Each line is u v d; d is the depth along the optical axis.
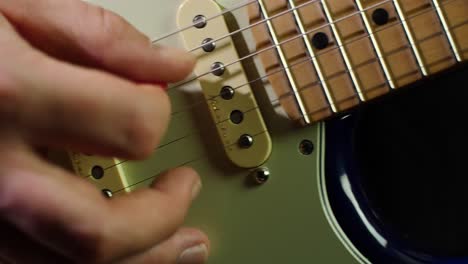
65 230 0.34
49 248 0.35
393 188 0.43
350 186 0.42
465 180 0.42
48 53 0.36
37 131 0.34
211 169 0.42
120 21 0.35
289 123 0.41
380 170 0.43
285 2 0.40
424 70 0.40
